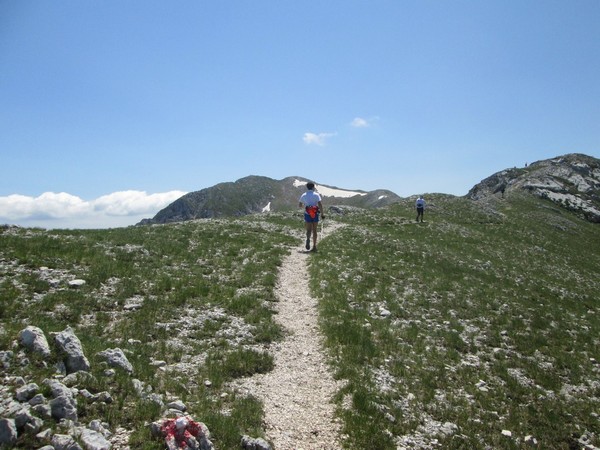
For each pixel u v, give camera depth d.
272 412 11.42
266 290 22.27
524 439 12.65
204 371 12.78
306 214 33.12
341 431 10.95
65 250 22.94
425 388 14.34
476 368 17.03
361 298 22.81
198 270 24.02
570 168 135.38
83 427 8.59
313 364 14.96
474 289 29.20
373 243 38.62
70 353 11.02
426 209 74.38
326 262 29.73
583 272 52.16
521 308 26.94
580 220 102.19
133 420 9.31
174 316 17.00
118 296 17.94
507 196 111.94
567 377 18.23
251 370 13.62
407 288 26.38
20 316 14.07
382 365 15.48
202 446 8.88
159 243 29.58
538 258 52.59
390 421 11.80
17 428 8.16
